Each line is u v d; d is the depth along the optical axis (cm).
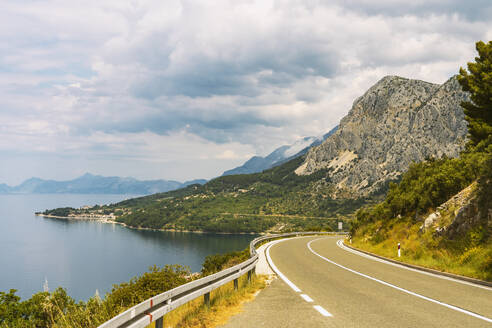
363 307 821
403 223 2659
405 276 1389
